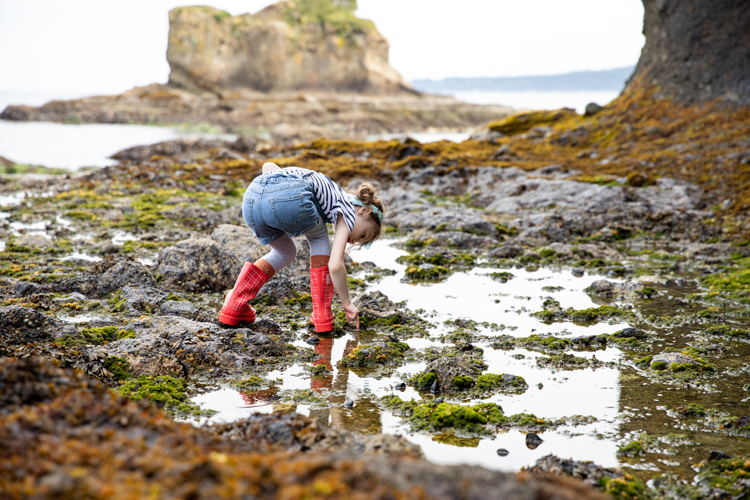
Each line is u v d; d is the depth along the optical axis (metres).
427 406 3.12
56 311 4.52
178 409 3.06
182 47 76.94
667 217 8.91
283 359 3.88
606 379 3.63
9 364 1.93
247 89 81.69
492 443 2.78
